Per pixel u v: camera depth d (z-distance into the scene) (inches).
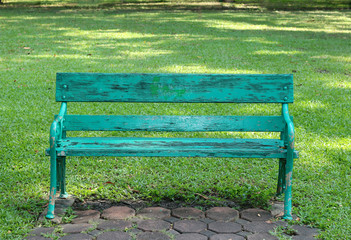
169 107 279.0
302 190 168.6
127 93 157.3
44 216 144.6
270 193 166.1
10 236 131.9
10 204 153.0
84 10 881.5
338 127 244.1
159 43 516.4
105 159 198.1
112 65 393.4
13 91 310.7
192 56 439.2
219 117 158.4
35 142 217.9
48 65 394.6
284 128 157.3
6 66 391.5
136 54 449.7
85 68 380.2
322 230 139.0
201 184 175.5
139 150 145.3
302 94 310.7
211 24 684.7
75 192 163.8
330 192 166.6
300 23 731.4
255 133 235.1
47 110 268.5
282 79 159.3
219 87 158.6
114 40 534.9
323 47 512.1
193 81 157.9
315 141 222.5
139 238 132.5
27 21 703.1
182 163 195.9
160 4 1018.7
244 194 163.5
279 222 143.6
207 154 145.9
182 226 140.3
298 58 441.1
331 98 301.7
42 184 172.6
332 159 200.8
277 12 882.8
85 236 132.9
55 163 143.9
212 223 142.1
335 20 778.8
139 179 177.6
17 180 174.1
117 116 157.0
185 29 629.9
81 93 156.6
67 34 577.9
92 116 156.8
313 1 1059.3
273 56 447.5
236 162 197.9
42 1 1071.0
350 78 363.6
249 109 276.2
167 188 170.7
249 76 158.9
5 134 226.7
